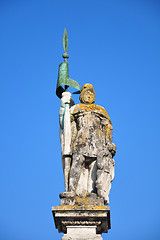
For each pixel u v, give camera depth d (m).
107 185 15.30
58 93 17.06
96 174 15.30
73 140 15.89
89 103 16.45
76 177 15.24
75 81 16.89
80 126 15.97
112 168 15.75
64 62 17.19
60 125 16.09
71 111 16.27
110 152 15.77
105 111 16.41
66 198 14.77
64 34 17.70
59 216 14.46
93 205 14.51
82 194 15.16
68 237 14.24
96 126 15.99
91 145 15.59
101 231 15.07
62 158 15.77
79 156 15.41
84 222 14.52
